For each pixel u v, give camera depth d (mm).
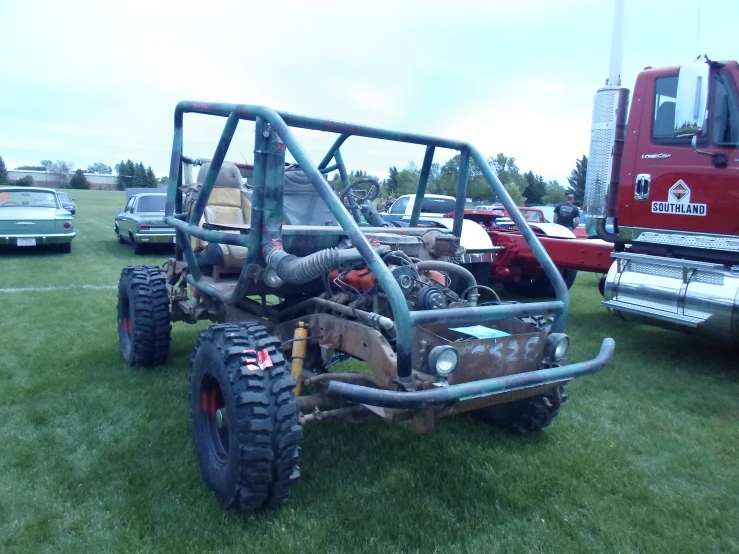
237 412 2652
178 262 4703
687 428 4047
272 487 2701
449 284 3734
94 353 5324
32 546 2564
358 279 3193
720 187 5066
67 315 6812
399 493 3064
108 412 4012
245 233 3570
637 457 3605
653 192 5551
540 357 3000
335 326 3215
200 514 2811
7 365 4949
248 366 2723
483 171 3744
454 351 2570
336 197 2736
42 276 9703
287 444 2664
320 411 3105
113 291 8453
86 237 17047
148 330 4781
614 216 6027
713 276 5035
